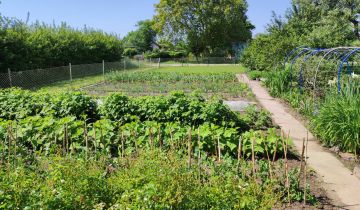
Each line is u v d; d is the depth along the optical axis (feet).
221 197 13.09
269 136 22.57
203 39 173.78
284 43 68.54
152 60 167.94
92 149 22.47
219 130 22.16
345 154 24.16
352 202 16.98
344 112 24.73
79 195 12.57
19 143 21.81
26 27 83.30
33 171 16.62
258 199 14.98
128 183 12.97
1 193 11.57
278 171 18.16
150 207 11.33
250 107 33.76
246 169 17.88
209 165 19.17
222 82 67.00
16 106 31.96
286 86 50.39
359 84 30.12
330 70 42.14
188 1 167.73
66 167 13.98
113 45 120.57
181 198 11.87
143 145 21.83
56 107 31.50
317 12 99.45
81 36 104.17
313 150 25.08
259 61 78.43
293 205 16.22
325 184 18.98
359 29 93.50
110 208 12.15
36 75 68.18
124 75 73.82
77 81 73.92
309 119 33.76
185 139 21.25
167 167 14.01
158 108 30.22
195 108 29.63
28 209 11.14
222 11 168.45
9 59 68.69
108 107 31.40
